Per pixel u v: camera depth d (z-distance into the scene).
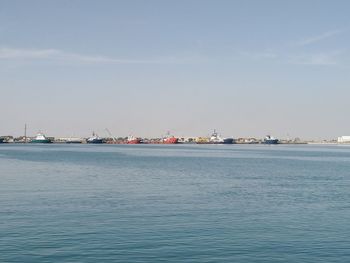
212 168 118.12
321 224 41.47
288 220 43.25
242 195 61.25
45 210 46.91
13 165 120.88
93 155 193.88
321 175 98.25
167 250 32.25
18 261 29.59
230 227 39.72
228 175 95.56
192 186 72.19
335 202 55.50
